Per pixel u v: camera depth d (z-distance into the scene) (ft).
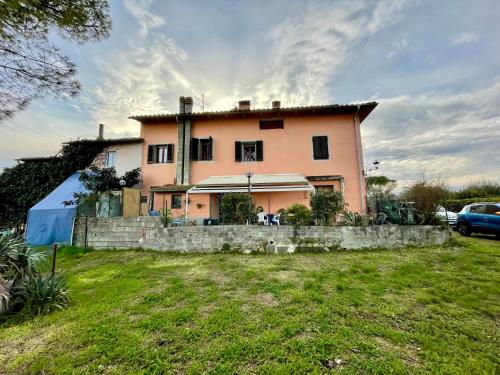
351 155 64.85
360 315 16.22
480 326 14.74
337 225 38.83
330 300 18.51
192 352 12.55
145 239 42.47
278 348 12.50
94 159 71.00
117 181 64.54
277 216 43.60
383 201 51.31
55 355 13.03
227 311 16.96
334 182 63.67
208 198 64.49
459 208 78.64
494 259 29.84
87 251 42.63
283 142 67.72
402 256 32.30
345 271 26.35
